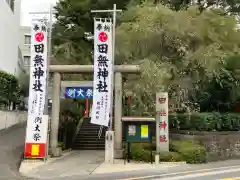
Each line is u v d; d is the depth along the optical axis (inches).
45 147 724.7
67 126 985.5
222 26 915.4
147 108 888.3
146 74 784.9
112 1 1073.5
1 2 1204.5
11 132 1069.8
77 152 902.4
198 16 901.8
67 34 1154.7
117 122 799.1
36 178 541.3
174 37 842.8
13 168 633.6
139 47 869.2
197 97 1010.1
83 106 1368.1
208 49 840.9
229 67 946.1
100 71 721.6
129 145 738.8
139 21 858.8
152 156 724.0
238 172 576.1
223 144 829.2
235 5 1125.7
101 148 992.9
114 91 811.4
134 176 544.7
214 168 643.5
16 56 1481.3
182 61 866.8
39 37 737.6
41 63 734.5
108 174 574.9
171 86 874.1
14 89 1197.7
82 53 1149.7
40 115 725.9
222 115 876.0
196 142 809.5
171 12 843.4
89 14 1122.7
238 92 984.3
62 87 812.6
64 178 537.0
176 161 719.1
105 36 728.3
